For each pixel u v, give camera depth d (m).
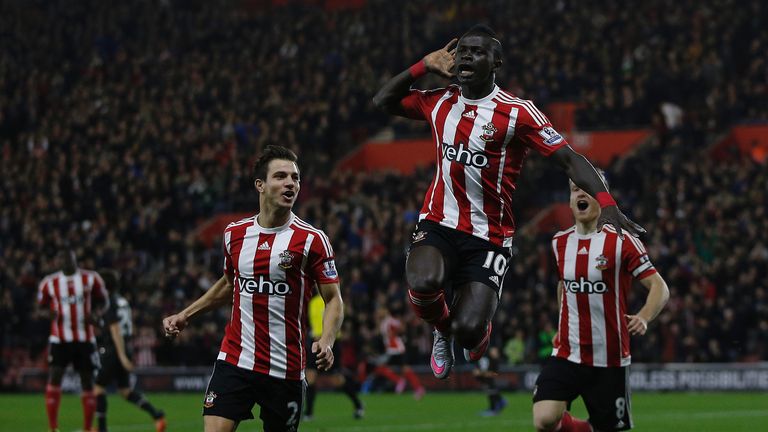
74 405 25.55
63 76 45.00
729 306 27.81
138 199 36.84
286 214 9.29
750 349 27.44
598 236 11.23
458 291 8.34
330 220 33.78
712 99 37.09
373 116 41.22
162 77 44.38
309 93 42.41
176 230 35.91
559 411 11.22
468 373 28.77
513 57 40.41
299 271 9.23
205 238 36.88
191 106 41.78
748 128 36.94
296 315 9.27
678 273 28.70
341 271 31.42
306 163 38.19
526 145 8.30
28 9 49.09
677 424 18.86
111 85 43.50
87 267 33.38
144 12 48.72
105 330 17.77
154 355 31.08
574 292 11.29
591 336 11.21
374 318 29.95
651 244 30.20
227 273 9.59
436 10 45.03
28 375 31.14
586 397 11.31
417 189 35.25
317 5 50.34
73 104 43.12
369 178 36.94
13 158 40.19
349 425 19.52
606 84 38.34
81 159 39.06
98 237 35.25
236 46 45.94
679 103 37.47
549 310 28.44
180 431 18.72
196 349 30.67
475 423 19.73
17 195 38.12
